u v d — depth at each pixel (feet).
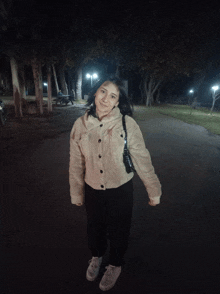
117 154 5.82
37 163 19.03
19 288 6.89
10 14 34.76
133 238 9.46
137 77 114.11
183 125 44.11
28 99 88.22
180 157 22.36
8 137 27.25
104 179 5.97
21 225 10.27
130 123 5.83
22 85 54.29
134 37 71.10
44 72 80.48
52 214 11.28
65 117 46.73
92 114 5.96
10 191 13.76
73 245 8.93
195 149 25.88
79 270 7.62
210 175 17.54
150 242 9.21
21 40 37.96
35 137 27.91
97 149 5.82
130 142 5.90
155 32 70.64
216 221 10.94
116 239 6.56
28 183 15.01
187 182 15.97
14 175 16.33
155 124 44.06
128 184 6.23
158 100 111.86
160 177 16.80
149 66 81.20
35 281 7.15
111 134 5.69
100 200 6.21
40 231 9.83
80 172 6.51
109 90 5.58
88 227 6.81
